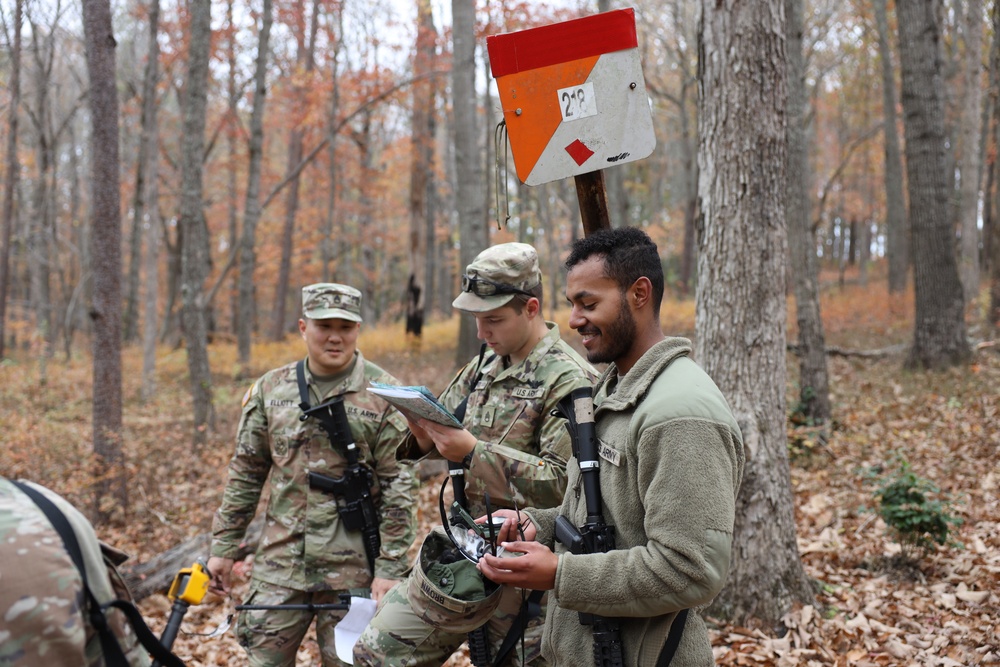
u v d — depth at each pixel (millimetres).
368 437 3141
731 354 4227
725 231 4242
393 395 2314
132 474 7320
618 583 1705
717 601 4172
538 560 1770
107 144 6859
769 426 4203
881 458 7203
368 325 28469
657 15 24188
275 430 3172
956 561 4789
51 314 29578
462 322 12984
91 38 6742
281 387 3213
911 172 10469
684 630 1848
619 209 18406
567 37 2139
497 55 2154
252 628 3084
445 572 2273
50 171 23547
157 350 23781
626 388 1897
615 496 1849
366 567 3133
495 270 2646
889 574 4758
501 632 2605
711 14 4230
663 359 1859
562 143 2168
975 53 15352
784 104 4262
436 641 2350
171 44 19500
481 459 2408
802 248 8188
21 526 1275
